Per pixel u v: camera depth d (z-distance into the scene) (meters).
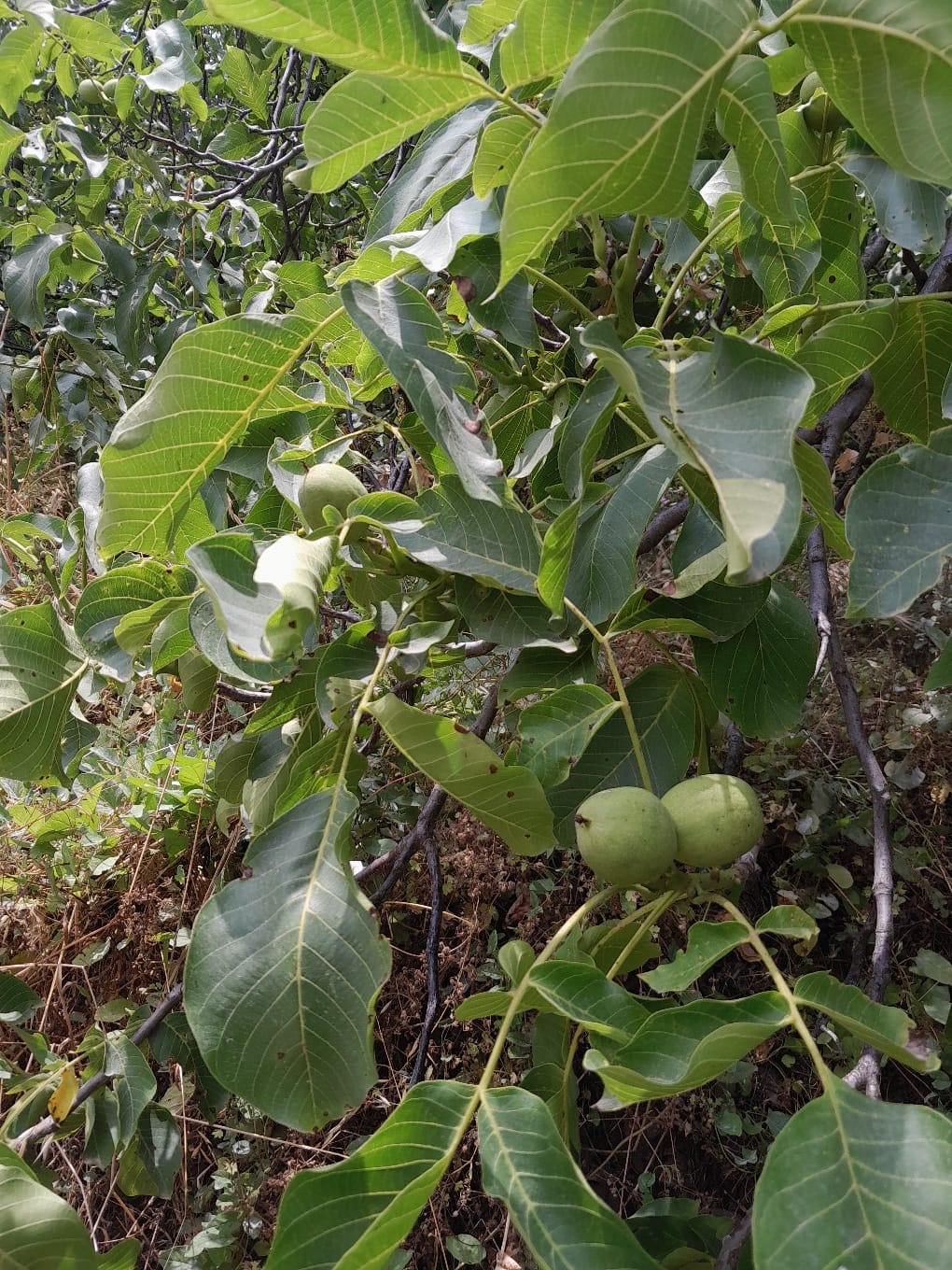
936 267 1.68
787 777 2.79
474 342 1.66
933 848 2.77
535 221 0.84
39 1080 1.65
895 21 0.77
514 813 1.12
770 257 1.40
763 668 1.30
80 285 4.12
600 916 2.61
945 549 0.91
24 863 2.80
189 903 2.76
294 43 0.91
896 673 3.03
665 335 2.41
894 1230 0.71
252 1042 0.97
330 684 1.18
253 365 1.36
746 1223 1.01
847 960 2.72
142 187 3.55
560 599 1.09
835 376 1.23
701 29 0.76
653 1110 2.62
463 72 1.00
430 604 1.32
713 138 1.69
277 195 3.66
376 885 2.73
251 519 1.64
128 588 1.47
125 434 1.30
